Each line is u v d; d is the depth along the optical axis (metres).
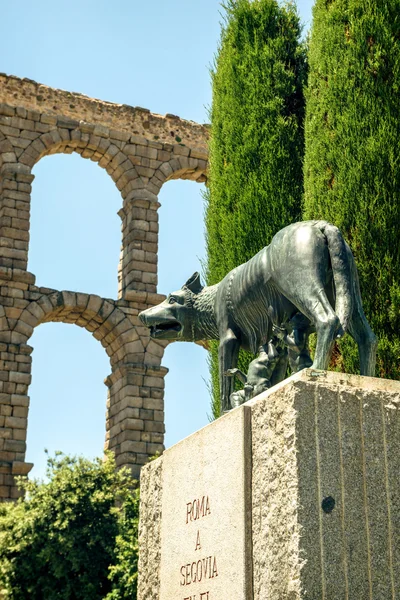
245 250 10.62
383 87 8.83
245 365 10.08
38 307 31.31
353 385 5.02
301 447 4.76
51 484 22.53
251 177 10.95
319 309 5.63
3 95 33.53
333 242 5.86
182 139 36.38
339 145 8.98
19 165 32.78
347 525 4.69
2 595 21.19
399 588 4.66
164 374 32.34
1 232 31.80
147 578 6.46
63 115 34.41
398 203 8.46
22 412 29.81
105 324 32.53
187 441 6.09
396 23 8.99
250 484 5.20
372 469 4.84
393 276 8.30
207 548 5.50
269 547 4.88
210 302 7.37
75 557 21.23
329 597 4.53
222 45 12.44
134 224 34.03
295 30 11.99
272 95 11.37
